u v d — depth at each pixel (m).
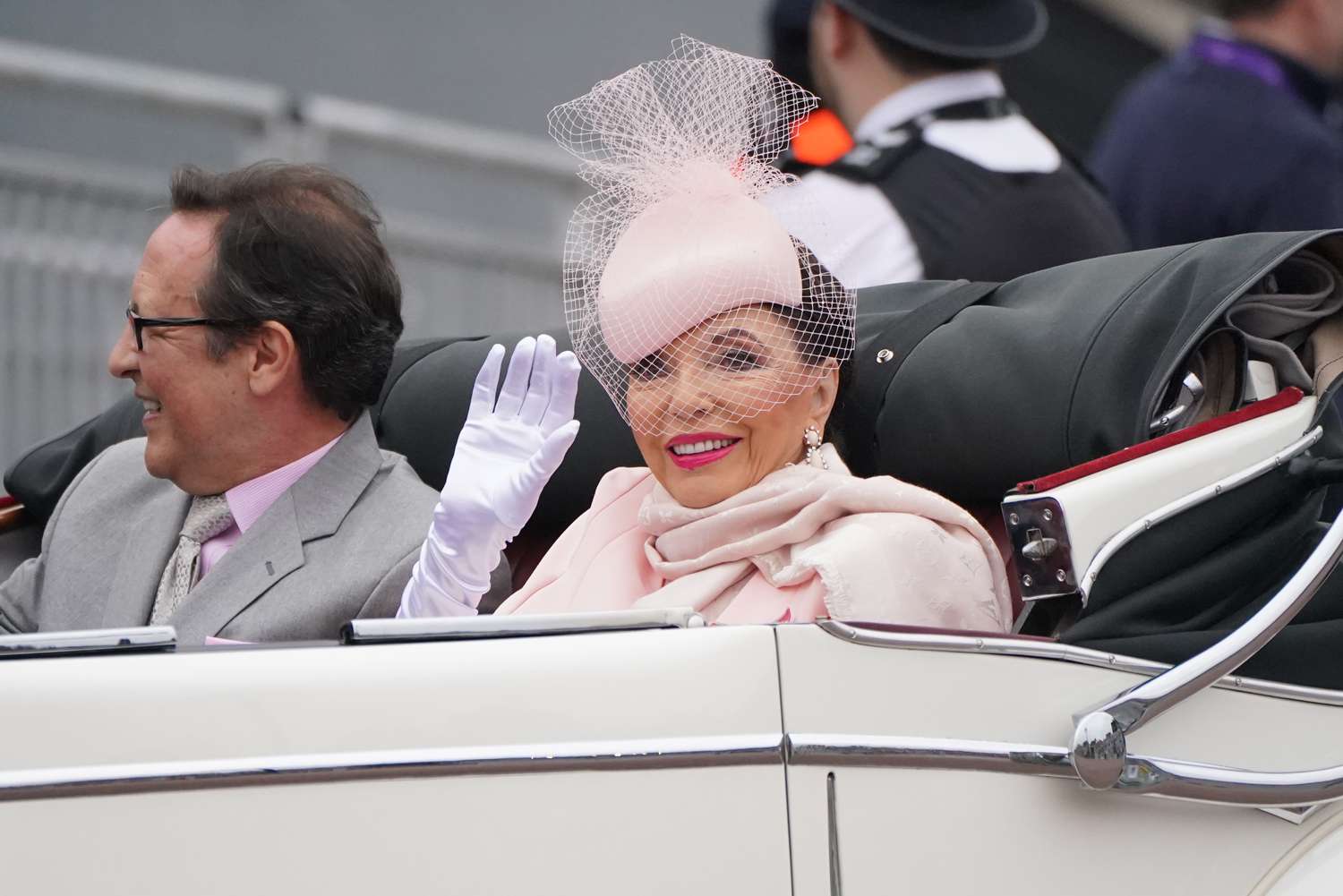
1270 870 7.64
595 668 6.85
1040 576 7.67
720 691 6.90
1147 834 7.43
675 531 9.33
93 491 11.26
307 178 10.27
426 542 9.06
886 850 7.01
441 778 6.67
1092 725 7.14
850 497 8.72
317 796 6.60
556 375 9.12
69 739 6.52
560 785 6.74
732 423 9.05
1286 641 7.88
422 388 11.16
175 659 6.68
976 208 12.73
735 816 6.86
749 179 9.33
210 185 10.12
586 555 9.77
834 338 9.12
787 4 13.59
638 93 9.33
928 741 7.07
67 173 21.86
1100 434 8.26
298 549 9.88
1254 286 8.25
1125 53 28.94
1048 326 8.77
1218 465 7.89
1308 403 8.26
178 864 6.50
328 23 33.16
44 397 21.72
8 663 6.62
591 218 9.38
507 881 6.68
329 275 10.00
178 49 31.92
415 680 6.74
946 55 13.01
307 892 6.56
